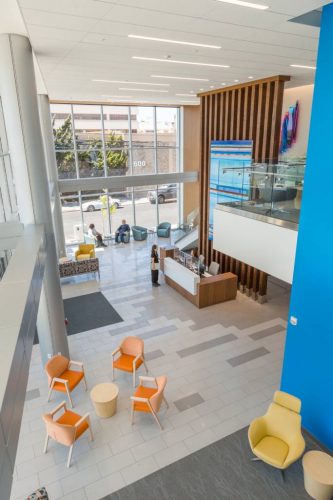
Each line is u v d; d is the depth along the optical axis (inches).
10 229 228.7
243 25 184.4
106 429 233.8
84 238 661.3
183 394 265.1
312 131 196.4
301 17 175.3
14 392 96.7
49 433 210.4
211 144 458.3
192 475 201.5
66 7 156.9
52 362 260.2
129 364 276.2
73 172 622.5
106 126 625.9
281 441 204.2
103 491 193.2
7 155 287.1
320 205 199.5
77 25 182.1
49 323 279.6
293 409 208.4
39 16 168.1
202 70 309.9
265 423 209.6
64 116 590.6
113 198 687.1
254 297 419.8
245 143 405.1
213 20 175.8
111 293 442.9
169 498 189.0
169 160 702.5
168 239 682.2
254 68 306.2
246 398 260.5
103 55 248.1
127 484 196.9
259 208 317.1
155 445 221.0
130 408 252.4
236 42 216.1
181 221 746.2
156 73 321.4
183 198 732.0
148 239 684.7
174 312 392.2
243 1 151.8
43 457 214.5
